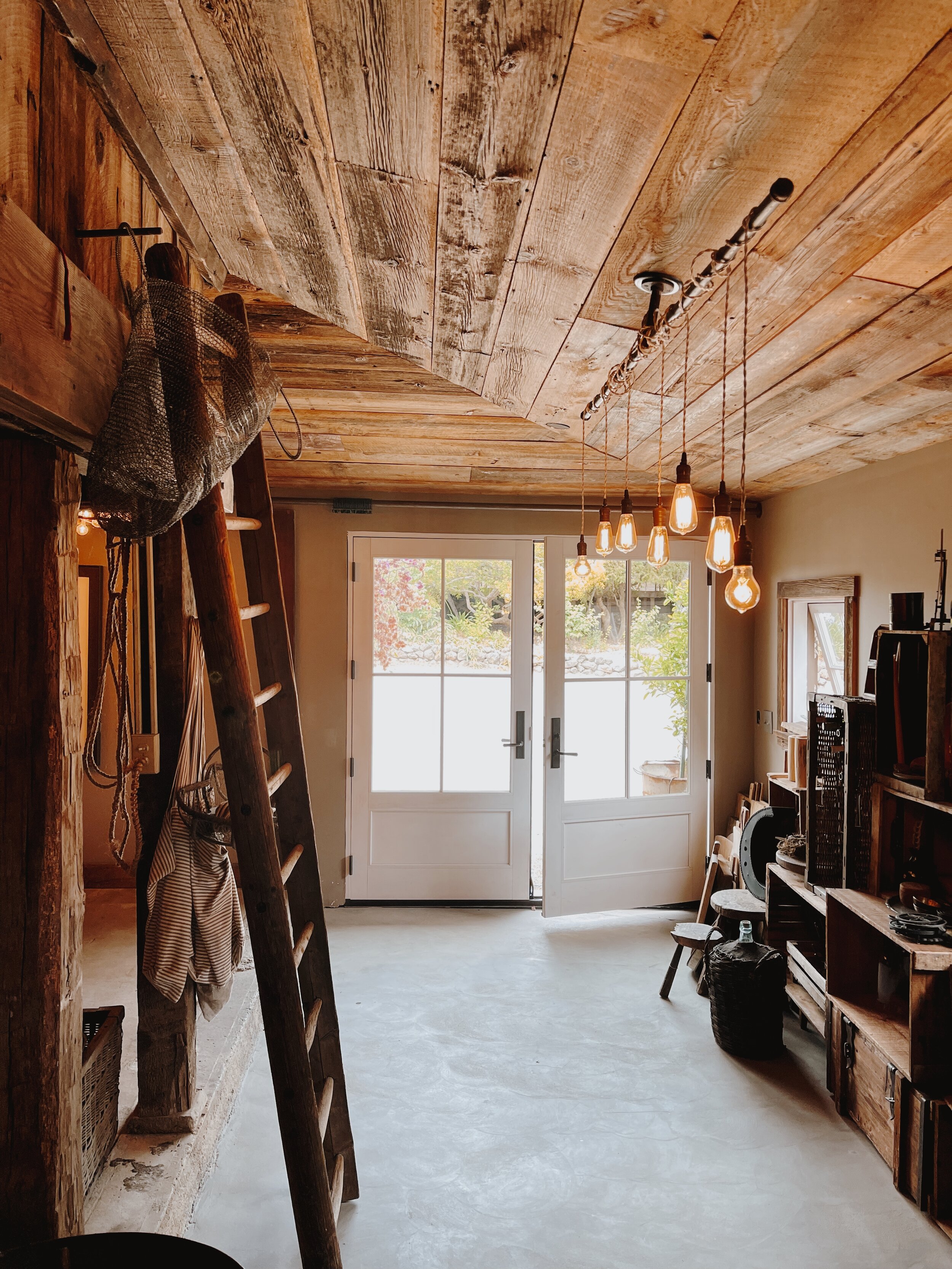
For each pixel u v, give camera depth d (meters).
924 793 2.49
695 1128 2.64
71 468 1.50
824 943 3.40
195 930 1.84
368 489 4.69
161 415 1.35
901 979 2.68
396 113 1.40
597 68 1.19
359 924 4.49
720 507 1.89
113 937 3.94
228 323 1.48
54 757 1.43
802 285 1.75
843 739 3.02
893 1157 2.37
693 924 3.69
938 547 3.01
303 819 2.16
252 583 2.15
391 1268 2.05
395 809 4.78
